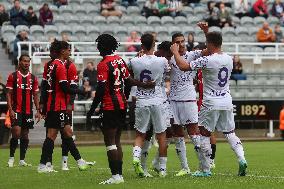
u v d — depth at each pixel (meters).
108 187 33.41
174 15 103.88
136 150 37.84
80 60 86.38
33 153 62.09
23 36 87.19
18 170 44.66
